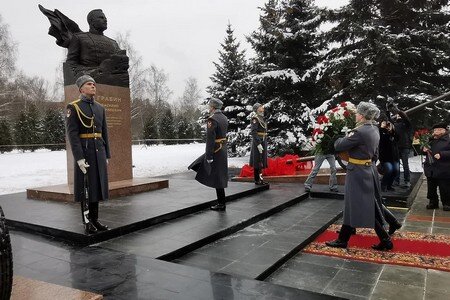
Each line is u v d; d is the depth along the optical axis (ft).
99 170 14.79
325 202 25.25
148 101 152.56
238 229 17.74
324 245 16.37
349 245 16.33
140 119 146.30
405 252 15.21
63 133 110.73
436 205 24.04
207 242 15.57
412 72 47.21
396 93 46.26
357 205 14.94
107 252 13.07
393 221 16.39
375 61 44.75
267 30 52.65
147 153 81.76
